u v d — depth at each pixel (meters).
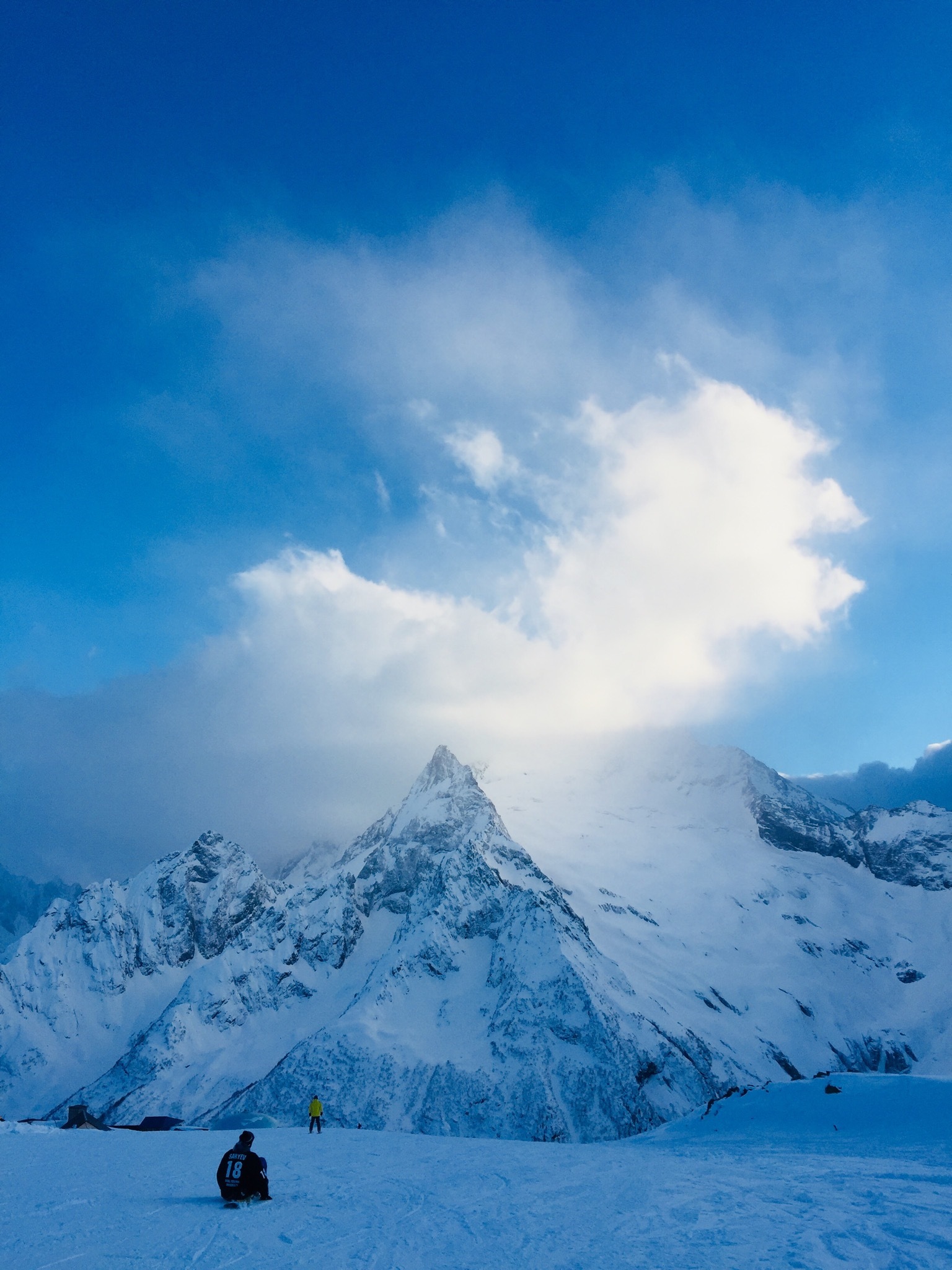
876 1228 23.80
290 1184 35.34
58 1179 36.69
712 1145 64.00
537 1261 21.59
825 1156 47.91
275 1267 21.59
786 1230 24.14
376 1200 31.16
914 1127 59.94
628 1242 23.38
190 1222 27.11
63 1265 22.00
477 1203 30.28
